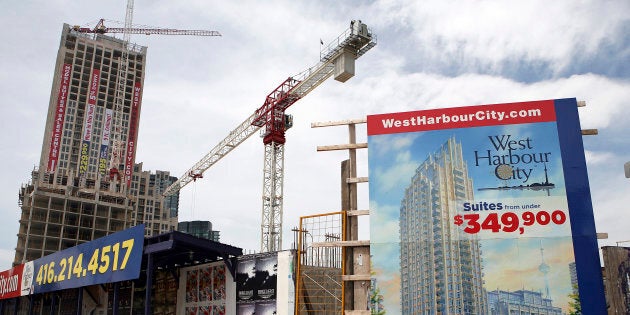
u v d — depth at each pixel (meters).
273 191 111.12
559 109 16.47
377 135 17.30
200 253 34.59
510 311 14.98
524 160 16.19
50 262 44.09
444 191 16.38
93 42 197.12
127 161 188.62
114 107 192.88
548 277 15.05
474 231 15.84
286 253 29.88
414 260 15.91
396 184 16.72
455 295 15.38
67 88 185.00
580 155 15.92
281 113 114.44
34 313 55.62
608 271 18.80
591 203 15.43
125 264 32.72
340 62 87.56
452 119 16.98
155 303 39.50
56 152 174.62
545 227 15.48
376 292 15.87
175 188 158.38
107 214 144.25
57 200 137.50
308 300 28.75
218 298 33.97
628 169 15.69
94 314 44.91
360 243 16.48
